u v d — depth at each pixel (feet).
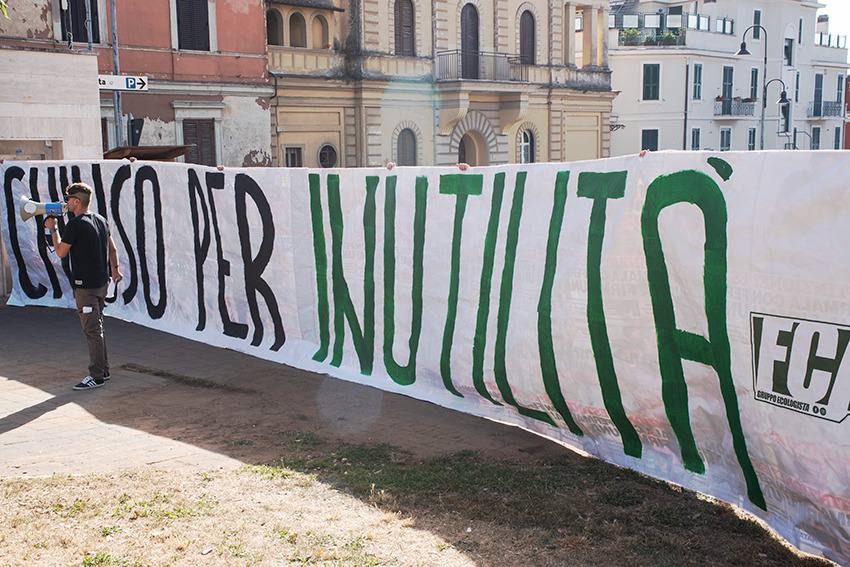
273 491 18.74
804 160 15.57
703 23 164.96
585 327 20.31
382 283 27.14
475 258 23.71
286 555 15.71
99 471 20.04
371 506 17.93
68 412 24.86
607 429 20.40
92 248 27.17
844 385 14.99
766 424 16.34
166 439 22.44
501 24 116.47
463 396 24.88
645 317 18.83
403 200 26.05
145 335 35.12
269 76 93.20
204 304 34.37
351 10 101.09
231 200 32.40
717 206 17.06
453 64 110.93
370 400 25.95
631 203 18.99
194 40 86.33
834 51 197.16
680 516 17.61
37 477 19.52
